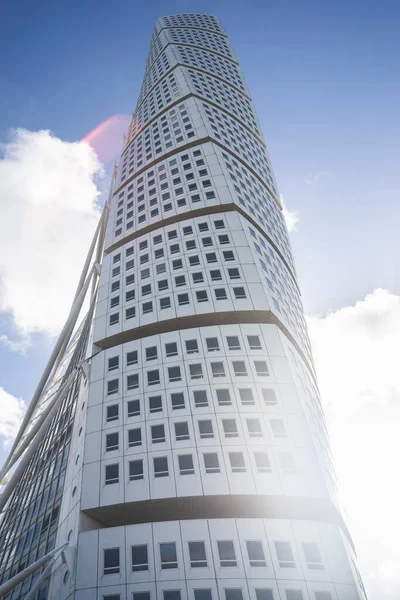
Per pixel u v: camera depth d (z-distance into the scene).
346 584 28.92
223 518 32.38
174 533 31.09
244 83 113.69
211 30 135.50
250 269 51.19
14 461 61.84
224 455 35.25
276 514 35.09
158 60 118.56
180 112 86.25
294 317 55.62
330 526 31.78
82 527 33.34
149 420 38.34
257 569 29.34
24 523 45.72
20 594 37.47
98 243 73.88
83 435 40.06
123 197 72.56
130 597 28.69
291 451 35.75
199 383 40.31
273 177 87.62
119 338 49.00
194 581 28.92
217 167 67.50
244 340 43.81
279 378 40.78
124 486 34.56
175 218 61.28
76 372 51.97
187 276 51.31
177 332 44.97
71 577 30.33
